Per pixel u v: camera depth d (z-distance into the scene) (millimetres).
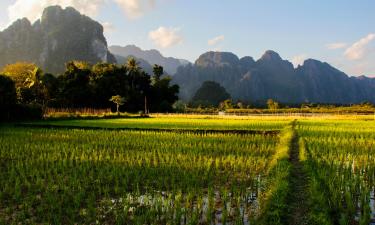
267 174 17703
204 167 19688
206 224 11812
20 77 89250
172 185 16016
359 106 116312
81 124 50156
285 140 29156
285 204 12297
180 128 42375
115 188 15109
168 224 11430
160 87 126812
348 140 30297
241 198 14367
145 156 22781
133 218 12148
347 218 11719
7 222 12055
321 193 13125
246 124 50344
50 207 13281
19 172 18641
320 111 98625
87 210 13008
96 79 111875
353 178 16359
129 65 124875
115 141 30734
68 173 18500
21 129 42312
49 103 102625
